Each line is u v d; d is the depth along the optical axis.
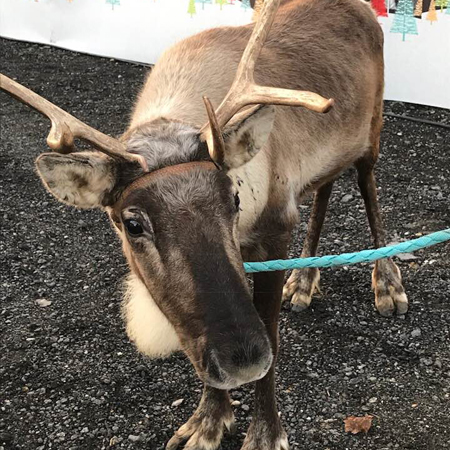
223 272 0.95
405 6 2.46
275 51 1.41
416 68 2.52
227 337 0.92
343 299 1.70
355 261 1.13
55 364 1.55
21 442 1.36
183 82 1.28
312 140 1.41
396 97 2.58
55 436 1.37
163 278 0.98
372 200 1.72
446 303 1.66
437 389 1.42
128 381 1.49
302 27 1.49
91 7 3.03
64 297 1.76
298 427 1.36
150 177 1.02
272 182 1.28
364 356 1.52
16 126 2.61
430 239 1.11
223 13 2.71
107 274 1.84
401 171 2.21
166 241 0.97
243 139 1.08
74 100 2.75
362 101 1.55
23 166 2.35
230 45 1.37
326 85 1.45
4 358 1.57
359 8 1.60
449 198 2.07
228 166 1.10
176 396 1.45
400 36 2.50
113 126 2.54
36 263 1.89
